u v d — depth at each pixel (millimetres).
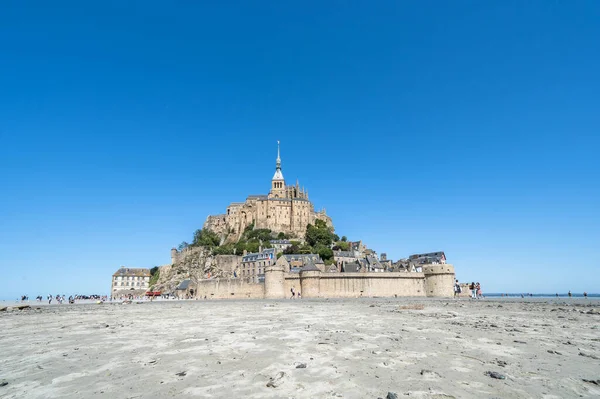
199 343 21016
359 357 16547
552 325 27562
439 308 47469
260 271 147000
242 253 176250
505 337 21703
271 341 21203
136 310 55562
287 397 11375
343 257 161000
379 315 37188
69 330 28828
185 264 185000
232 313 44156
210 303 76500
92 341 22734
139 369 15117
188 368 15117
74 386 12891
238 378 13523
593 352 17297
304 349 18578
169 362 16266
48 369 15430
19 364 16547
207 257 179625
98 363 16359
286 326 28438
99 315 45125
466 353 17188
